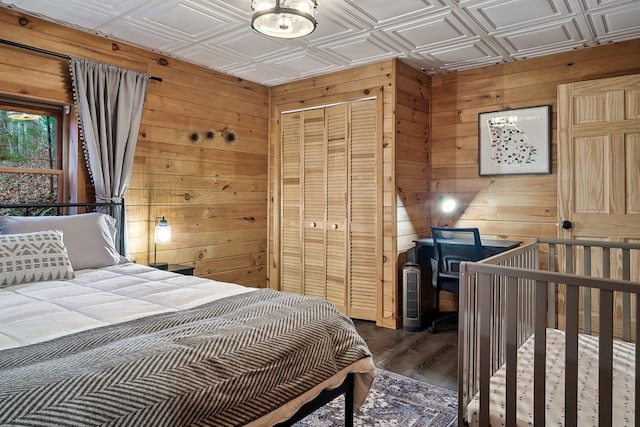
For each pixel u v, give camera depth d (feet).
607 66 10.80
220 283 7.36
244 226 14.07
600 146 10.42
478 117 12.72
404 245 12.46
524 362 6.19
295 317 5.54
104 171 10.07
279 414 4.70
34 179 9.71
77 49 9.94
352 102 12.88
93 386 3.47
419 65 12.54
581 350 6.63
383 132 12.19
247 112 14.08
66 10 8.96
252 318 5.32
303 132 14.02
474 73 12.82
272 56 11.75
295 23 7.59
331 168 13.37
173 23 9.61
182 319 5.17
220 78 13.19
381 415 7.23
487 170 12.56
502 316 6.52
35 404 3.17
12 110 9.37
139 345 4.23
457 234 12.90
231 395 4.21
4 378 3.45
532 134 11.84
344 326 5.99
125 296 6.31
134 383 3.65
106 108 10.16
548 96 11.62
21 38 9.07
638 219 9.99
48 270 7.36
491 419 5.08
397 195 12.08
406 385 8.41
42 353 4.06
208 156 12.89
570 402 4.50
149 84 11.31
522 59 11.98
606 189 10.34
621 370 5.86
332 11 8.96
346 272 13.07
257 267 14.56
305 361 5.14
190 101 12.34
